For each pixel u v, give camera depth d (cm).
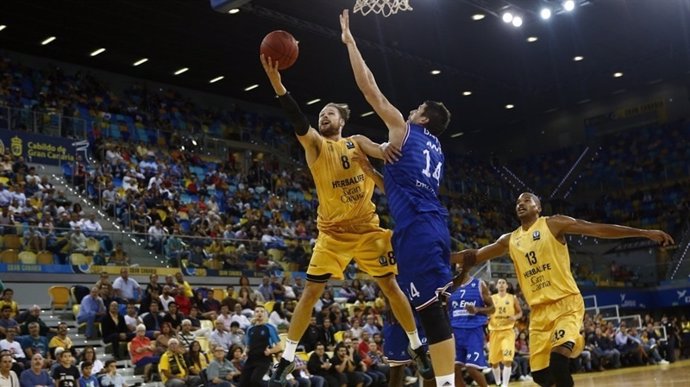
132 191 2025
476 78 2927
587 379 1573
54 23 2255
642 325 2605
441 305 441
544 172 3594
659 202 3225
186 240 1795
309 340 1442
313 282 541
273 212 2394
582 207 3406
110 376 1164
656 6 2417
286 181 2744
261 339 1071
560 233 643
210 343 1305
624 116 3450
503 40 2584
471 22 2380
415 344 546
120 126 2367
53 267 1580
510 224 3350
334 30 2359
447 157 3528
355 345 1454
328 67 2700
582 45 2722
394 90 2980
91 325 1383
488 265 2184
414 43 2523
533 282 645
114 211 1917
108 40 2405
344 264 546
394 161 463
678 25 2620
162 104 2728
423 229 447
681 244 2902
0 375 1016
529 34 2541
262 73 2781
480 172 3600
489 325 1243
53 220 1672
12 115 2022
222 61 2644
